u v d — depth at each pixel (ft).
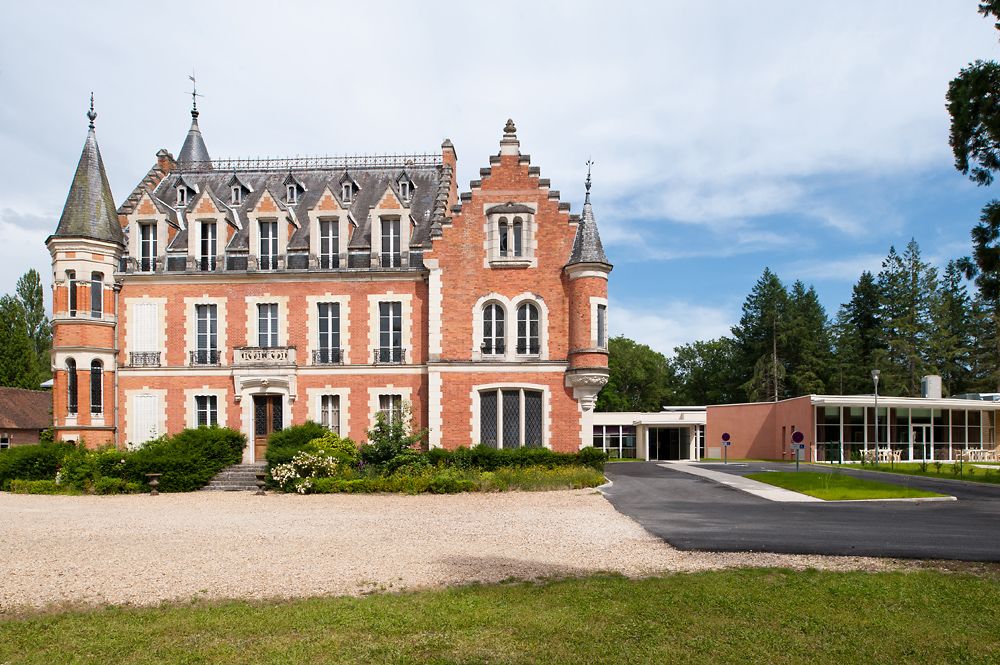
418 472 84.02
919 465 127.85
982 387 217.56
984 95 68.95
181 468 84.94
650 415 193.06
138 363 104.12
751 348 252.01
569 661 25.27
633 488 82.74
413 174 118.11
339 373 102.22
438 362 98.63
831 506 66.64
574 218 99.35
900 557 41.37
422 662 25.22
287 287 104.06
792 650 26.23
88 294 101.96
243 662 25.38
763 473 98.37
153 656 25.98
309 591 34.47
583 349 95.20
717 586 34.30
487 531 51.52
